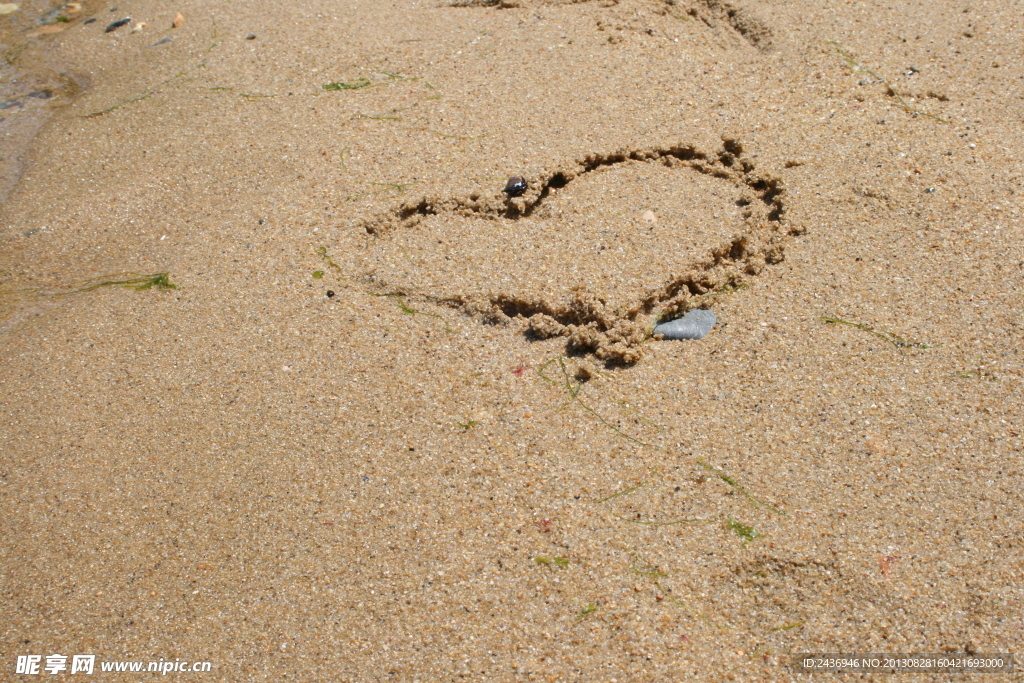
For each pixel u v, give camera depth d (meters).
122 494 0.89
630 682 0.77
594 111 1.19
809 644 0.78
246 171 1.17
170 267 1.07
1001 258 0.98
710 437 0.89
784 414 0.90
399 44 1.33
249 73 1.31
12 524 0.88
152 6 1.49
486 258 1.04
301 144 1.19
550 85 1.23
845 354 0.93
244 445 0.92
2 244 1.12
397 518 0.86
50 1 1.58
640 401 0.92
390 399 0.94
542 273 1.01
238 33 1.39
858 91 1.18
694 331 0.96
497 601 0.81
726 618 0.80
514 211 1.08
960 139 1.11
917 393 0.90
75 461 0.92
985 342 0.92
